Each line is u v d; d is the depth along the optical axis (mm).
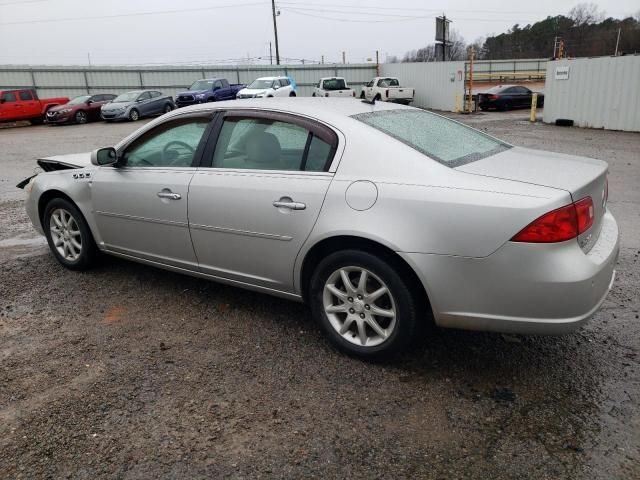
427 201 2834
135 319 3879
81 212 4574
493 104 27062
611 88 16969
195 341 3541
